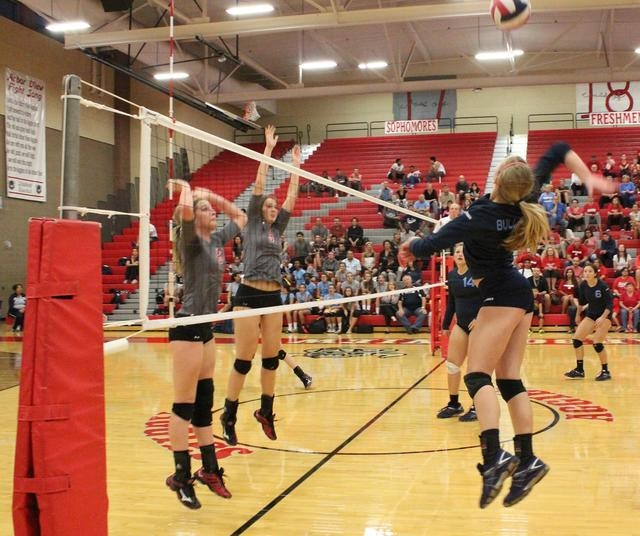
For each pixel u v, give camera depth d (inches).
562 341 553.0
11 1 738.8
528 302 146.6
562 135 1008.2
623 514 158.2
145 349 552.1
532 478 139.4
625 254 656.4
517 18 327.6
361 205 800.3
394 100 1129.4
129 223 868.6
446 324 316.2
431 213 744.3
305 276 617.0
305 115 1187.3
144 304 137.6
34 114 767.1
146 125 137.7
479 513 159.5
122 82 888.9
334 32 914.7
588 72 872.3
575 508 162.7
